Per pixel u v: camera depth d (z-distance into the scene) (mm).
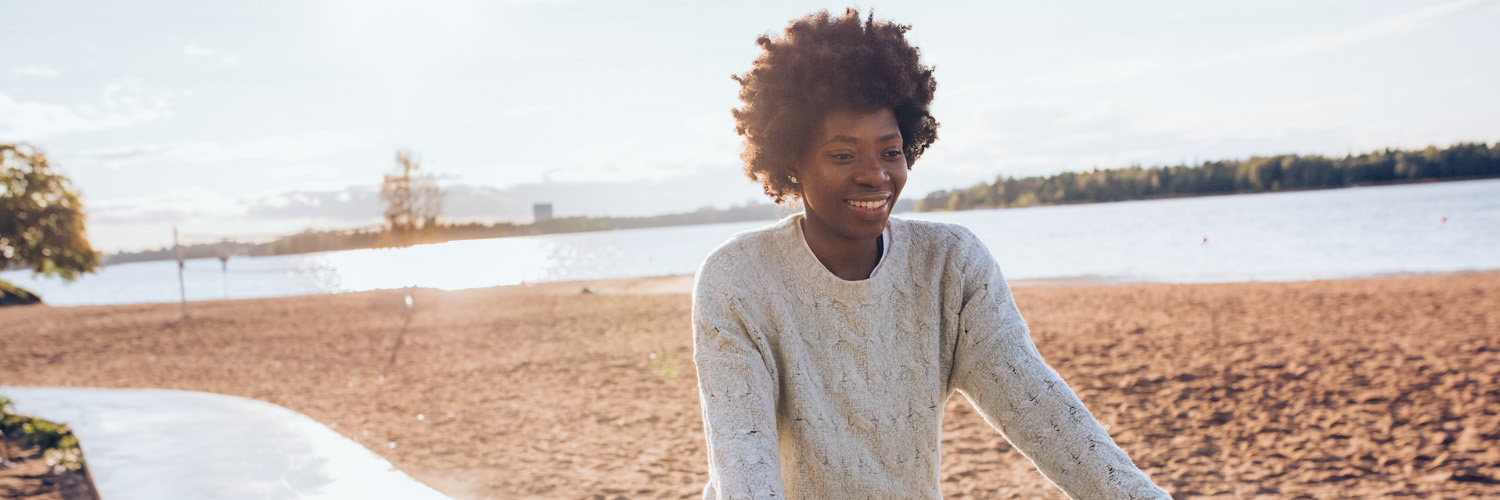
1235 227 49531
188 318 21875
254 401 7359
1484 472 4438
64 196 7863
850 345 1217
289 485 4598
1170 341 9266
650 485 4914
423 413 7543
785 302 1217
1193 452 5152
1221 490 4430
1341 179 119125
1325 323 10047
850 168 1142
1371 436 5230
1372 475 4531
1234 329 9930
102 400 7621
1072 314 12594
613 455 5660
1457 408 5711
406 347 13031
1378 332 9078
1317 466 4730
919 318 1252
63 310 30094
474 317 17344
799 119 1156
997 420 1229
